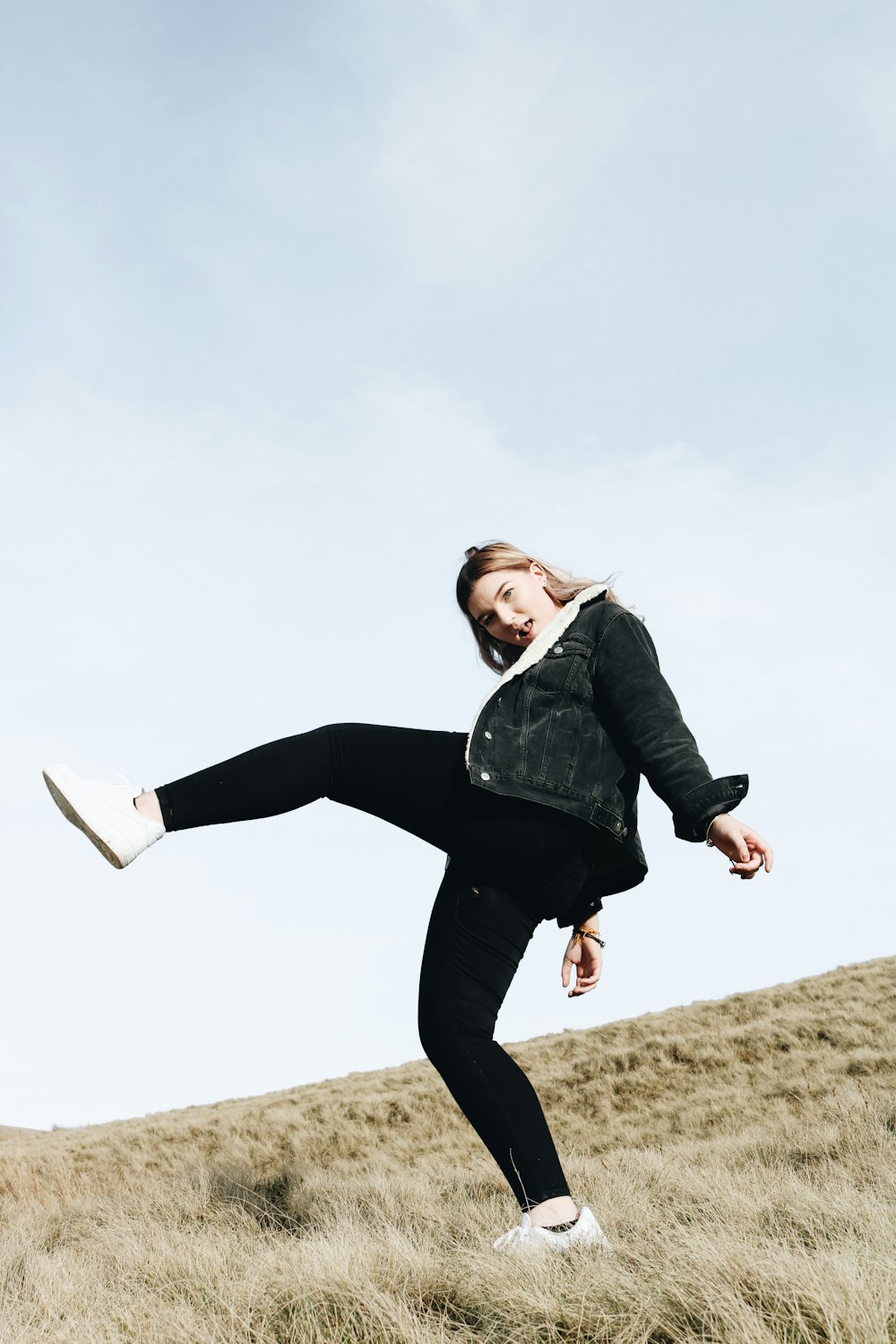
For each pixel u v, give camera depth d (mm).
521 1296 1829
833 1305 1562
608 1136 14656
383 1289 2039
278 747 2320
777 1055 18359
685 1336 1632
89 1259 2920
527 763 2309
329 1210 3604
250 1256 2479
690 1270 1807
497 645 2781
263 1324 1889
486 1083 2287
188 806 2225
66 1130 25594
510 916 2396
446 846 2379
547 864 2350
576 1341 1702
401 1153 15570
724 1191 2965
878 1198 2588
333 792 2387
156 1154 17344
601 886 2701
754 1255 1853
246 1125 19375
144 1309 2074
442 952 2393
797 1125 7262
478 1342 1764
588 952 2771
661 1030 22469
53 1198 5086
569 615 2521
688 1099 16312
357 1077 26031
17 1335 1965
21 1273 2750
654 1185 3688
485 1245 2410
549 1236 2137
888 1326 1517
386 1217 3203
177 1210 3811
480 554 2674
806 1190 2768
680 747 2285
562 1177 2252
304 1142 17422
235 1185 4430
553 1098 18250
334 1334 1819
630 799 2480
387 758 2359
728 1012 23234
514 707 2389
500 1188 4227
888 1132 5727
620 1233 2635
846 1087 14227
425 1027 2375
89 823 2119
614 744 2408
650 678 2383
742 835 2205
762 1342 1502
